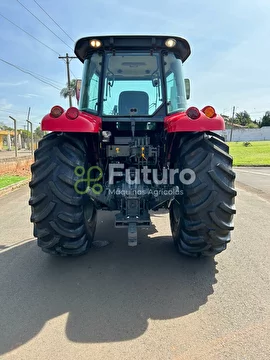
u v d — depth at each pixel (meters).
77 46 3.27
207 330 1.98
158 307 2.26
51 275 2.80
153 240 3.69
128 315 2.16
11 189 7.59
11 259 3.19
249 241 3.66
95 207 3.21
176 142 2.99
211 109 2.63
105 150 3.19
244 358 1.73
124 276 2.76
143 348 1.83
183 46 3.27
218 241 2.71
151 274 2.79
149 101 3.25
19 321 2.11
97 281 2.68
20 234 4.04
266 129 61.62
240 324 2.04
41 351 1.82
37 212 2.65
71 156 2.67
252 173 11.39
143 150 3.02
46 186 2.61
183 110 3.28
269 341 1.87
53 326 2.05
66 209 2.63
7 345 1.87
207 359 1.73
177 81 3.29
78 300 2.37
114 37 3.17
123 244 3.57
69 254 2.97
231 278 2.70
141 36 3.17
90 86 3.28
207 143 2.65
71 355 1.78
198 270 2.87
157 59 3.24
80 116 2.66
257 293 2.44
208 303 2.30
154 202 2.86
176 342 1.87
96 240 3.71
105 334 1.96
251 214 5.00
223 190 2.58
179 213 2.96
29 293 2.49
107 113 3.24
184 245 2.89
